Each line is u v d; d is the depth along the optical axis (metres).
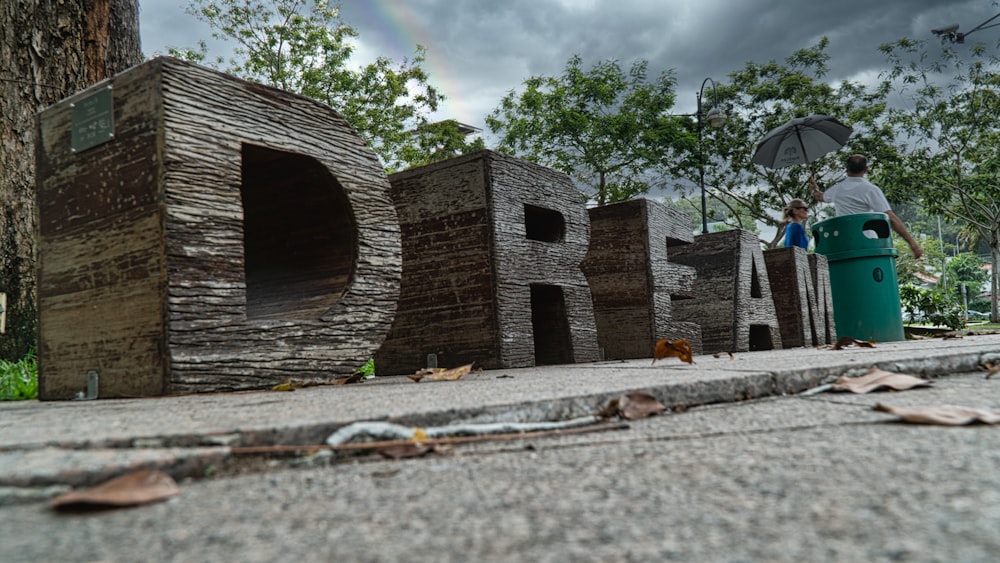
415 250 4.10
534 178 4.17
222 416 1.54
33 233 4.70
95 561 0.74
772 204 25.20
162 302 2.34
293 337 2.71
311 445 1.32
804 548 0.71
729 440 1.35
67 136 2.67
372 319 3.05
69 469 1.02
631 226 5.10
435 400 1.71
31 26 4.82
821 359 2.90
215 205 2.50
